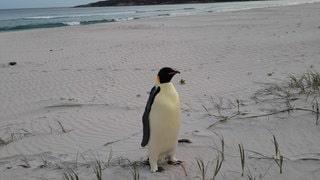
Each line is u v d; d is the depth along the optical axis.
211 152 3.70
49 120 5.66
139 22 26.89
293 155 3.47
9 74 9.39
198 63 9.12
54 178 3.52
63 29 22.94
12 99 7.20
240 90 6.17
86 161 3.84
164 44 12.86
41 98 7.07
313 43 10.40
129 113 5.61
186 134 4.23
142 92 6.80
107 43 14.35
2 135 5.21
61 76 8.78
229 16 29.08
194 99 5.95
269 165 3.32
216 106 5.34
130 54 11.12
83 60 10.71
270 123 4.21
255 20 22.89
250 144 3.80
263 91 5.79
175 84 7.16
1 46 15.16
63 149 4.37
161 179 3.25
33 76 9.01
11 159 4.25
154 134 3.21
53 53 12.53
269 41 11.78
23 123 5.67
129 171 3.45
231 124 4.36
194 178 3.23
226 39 13.20
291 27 16.08
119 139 4.46
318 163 3.27
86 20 39.72
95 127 5.11
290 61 8.24
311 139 3.77
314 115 4.24
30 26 31.05
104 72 8.82
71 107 6.30
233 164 3.40
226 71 7.91
